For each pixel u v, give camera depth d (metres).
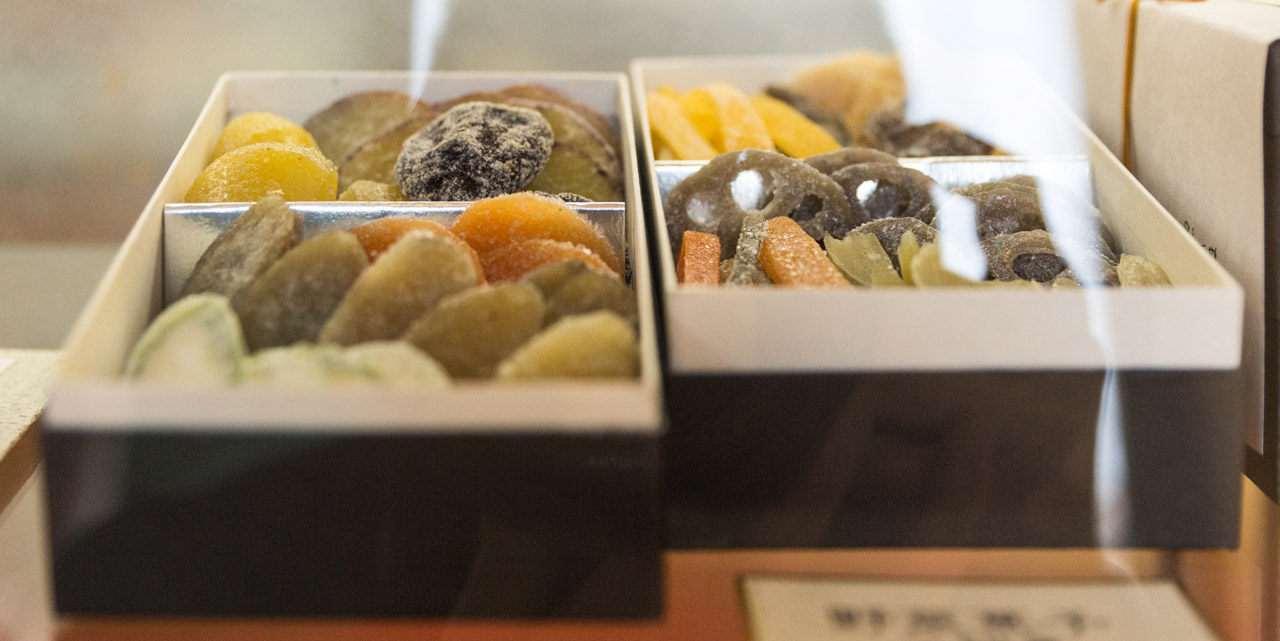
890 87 0.57
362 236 0.44
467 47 0.57
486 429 0.38
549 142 0.50
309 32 0.56
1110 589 0.41
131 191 0.55
